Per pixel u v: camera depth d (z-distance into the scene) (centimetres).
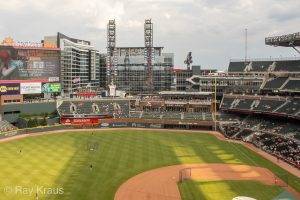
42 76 16400
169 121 15712
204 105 16962
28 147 11450
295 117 12331
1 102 14938
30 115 15562
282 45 13888
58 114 15938
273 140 12050
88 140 12700
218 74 19775
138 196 7312
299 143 11094
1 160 9744
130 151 11138
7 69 15212
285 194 7381
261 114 14900
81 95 18425
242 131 13838
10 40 15700
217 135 14188
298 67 16275
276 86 15525
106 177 8475
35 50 16112
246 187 7819
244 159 10300
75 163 9581
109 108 16738
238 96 16375
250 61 19275
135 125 15925
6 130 13575
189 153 11025
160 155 10706
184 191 7588
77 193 7331
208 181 8269
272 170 9144
